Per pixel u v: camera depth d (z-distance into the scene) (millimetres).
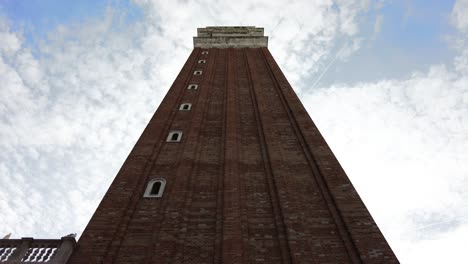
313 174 20812
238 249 15109
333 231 16562
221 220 17000
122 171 20594
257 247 15680
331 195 18547
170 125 27406
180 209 17562
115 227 16469
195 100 32562
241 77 39219
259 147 24156
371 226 16359
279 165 21125
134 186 19422
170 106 30281
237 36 54500
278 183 19406
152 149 23234
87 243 15648
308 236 16172
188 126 27281
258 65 43312
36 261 15211
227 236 15758
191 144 23844
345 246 15656
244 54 48969
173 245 15523
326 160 21578
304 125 26016
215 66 43469
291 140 24844
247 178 20469
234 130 25578
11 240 16188
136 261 15078
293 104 29844
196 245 15828
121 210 17516
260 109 29156
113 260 15125
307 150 23109
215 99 33000
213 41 53812
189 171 20750
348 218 16875
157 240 15719
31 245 15914
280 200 18094
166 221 16781
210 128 27094
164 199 18766
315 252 15359
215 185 19859
